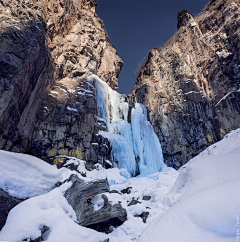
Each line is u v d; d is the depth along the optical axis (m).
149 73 18.08
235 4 15.09
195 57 16.33
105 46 18.25
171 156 13.12
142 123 13.34
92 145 9.96
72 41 13.51
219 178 3.34
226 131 12.12
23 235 2.23
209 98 14.03
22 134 7.13
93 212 4.07
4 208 2.82
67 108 9.76
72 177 4.16
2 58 5.61
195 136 13.05
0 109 5.47
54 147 8.56
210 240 1.76
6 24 6.20
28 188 3.32
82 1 17.05
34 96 8.01
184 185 4.32
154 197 5.16
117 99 14.90
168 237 2.03
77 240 2.25
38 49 7.28
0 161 3.29
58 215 2.62
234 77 13.09
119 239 3.42
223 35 14.80
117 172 9.27
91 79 12.80
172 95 15.36
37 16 8.00
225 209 2.03
